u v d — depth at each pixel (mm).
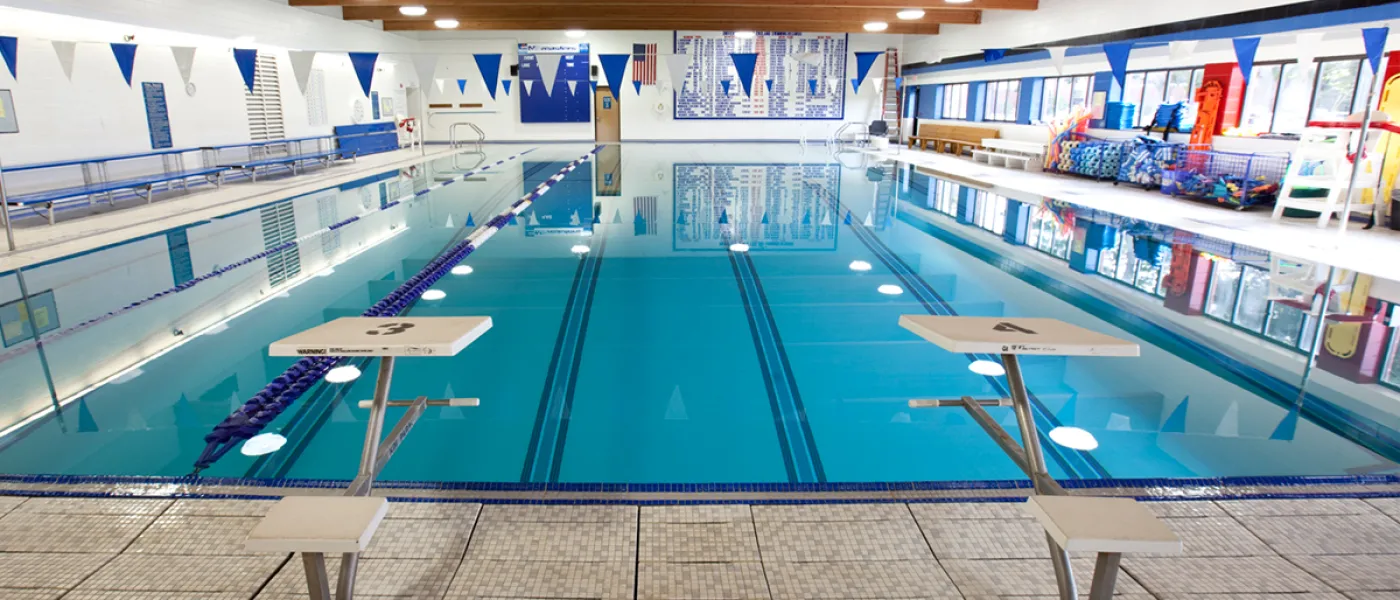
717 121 14086
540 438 2182
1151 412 2332
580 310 3471
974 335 1313
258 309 3375
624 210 6270
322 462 2008
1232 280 3803
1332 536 1448
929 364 2791
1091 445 2115
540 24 10531
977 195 6984
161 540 1397
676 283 3936
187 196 6324
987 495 1601
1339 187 4809
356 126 10648
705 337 3098
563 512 1514
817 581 1289
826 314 3408
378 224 5547
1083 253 4523
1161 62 7043
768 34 13547
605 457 2074
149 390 2465
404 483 1644
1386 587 1283
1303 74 5348
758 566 1330
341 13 9867
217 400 2400
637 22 10430
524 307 3502
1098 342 1272
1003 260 4422
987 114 10594
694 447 2141
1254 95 6113
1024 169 8898
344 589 1027
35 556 1338
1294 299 3443
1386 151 4734
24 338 2951
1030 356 2861
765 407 2418
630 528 1452
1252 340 2967
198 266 4098
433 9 9016
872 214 6066
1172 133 7035
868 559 1355
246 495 1580
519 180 8227
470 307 3494
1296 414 2303
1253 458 2023
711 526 1462
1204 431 2193
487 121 13773
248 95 8086
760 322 3293
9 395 2428
